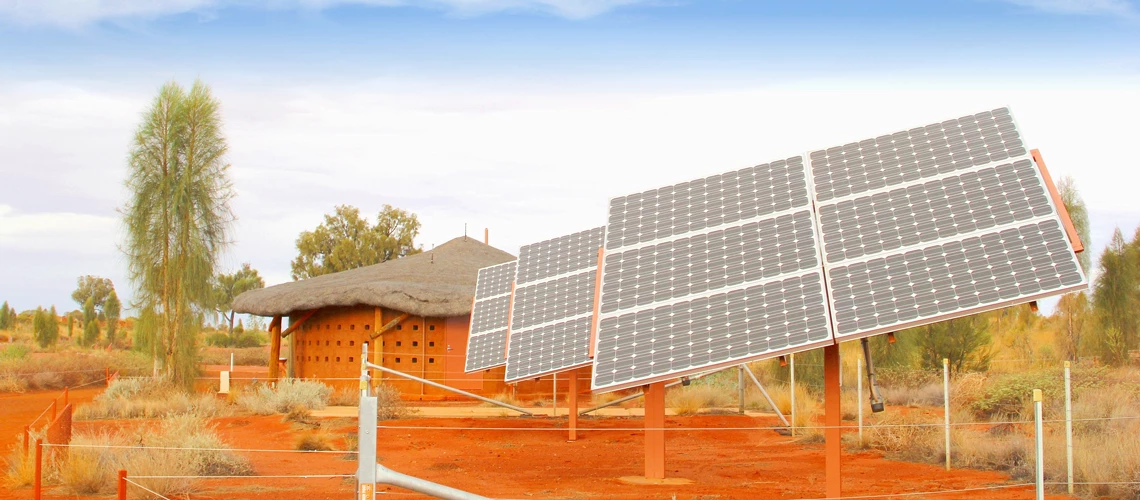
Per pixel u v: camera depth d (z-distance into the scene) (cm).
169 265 3469
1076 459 1556
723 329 1259
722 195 1573
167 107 3541
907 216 1325
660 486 1612
